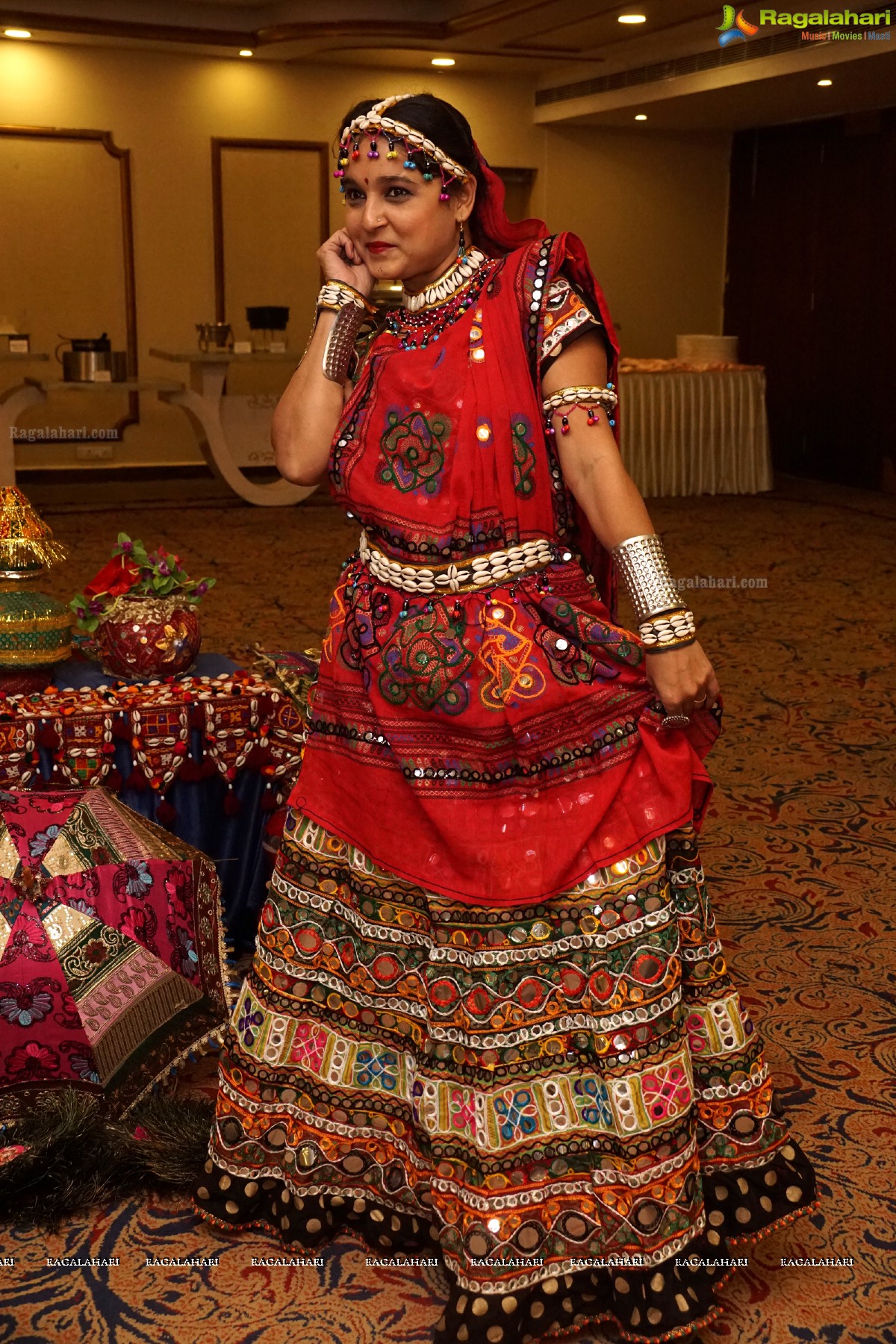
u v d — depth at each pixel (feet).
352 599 6.03
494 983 5.74
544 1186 5.75
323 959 6.28
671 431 35.12
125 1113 6.99
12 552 9.13
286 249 40.14
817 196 39.27
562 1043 5.80
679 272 43.96
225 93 38.40
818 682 17.70
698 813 6.14
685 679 5.53
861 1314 6.01
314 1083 6.35
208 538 28.53
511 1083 5.75
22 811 7.16
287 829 6.38
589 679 5.65
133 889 7.04
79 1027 6.80
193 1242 6.48
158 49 36.70
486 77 40.73
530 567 5.73
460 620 5.66
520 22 32.12
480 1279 5.63
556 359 5.61
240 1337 5.84
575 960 5.75
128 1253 6.40
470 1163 5.77
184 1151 6.79
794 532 29.86
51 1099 6.93
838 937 9.94
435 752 5.72
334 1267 6.34
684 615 5.50
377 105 5.61
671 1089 5.67
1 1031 6.76
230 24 35.35
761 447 36.27
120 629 9.00
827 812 12.76
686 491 35.73
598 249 43.01
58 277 37.81
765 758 14.44
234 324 40.06
